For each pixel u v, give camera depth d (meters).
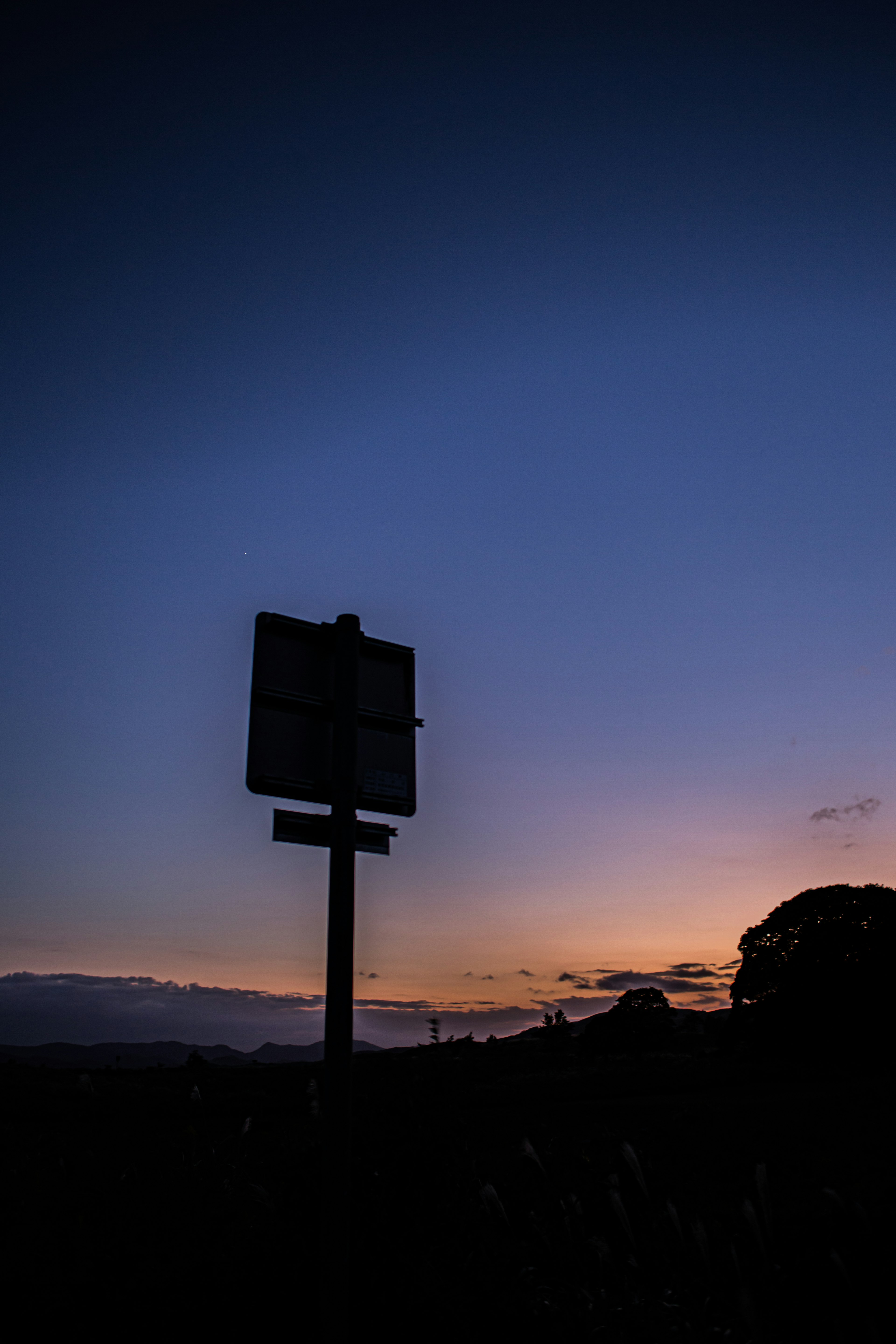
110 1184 7.81
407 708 4.16
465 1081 6.31
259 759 3.64
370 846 3.85
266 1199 6.11
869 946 53.66
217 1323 5.10
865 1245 4.77
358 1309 4.93
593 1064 54.53
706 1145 13.23
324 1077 3.40
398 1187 5.48
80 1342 4.77
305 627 3.95
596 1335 4.42
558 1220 5.66
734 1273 4.86
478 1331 4.67
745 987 59.44
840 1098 23.27
